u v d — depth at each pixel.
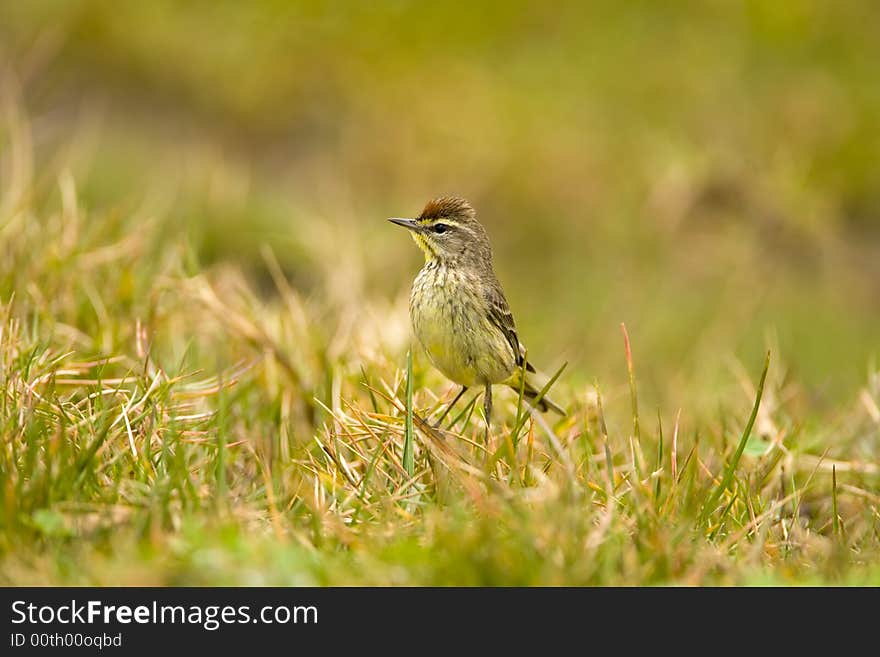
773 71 24.50
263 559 7.09
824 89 23.92
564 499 7.69
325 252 16.91
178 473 7.86
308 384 10.99
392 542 7.52
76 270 11.57
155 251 14.83
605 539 7.47
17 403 8.76
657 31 25.23
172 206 18.39
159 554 7.04
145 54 23.20
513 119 22.59
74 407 8.91
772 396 11.48
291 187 21.98
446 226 10.01
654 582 7.37
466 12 24.95
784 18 25.09
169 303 11.86
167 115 22.80
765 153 22.36
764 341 19.02
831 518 9.78
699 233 20.97
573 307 19.92
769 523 8.62
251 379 10.74
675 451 8.99
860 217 22.52
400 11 24.75
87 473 7.82
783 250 21.08
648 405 13.30
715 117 23.30
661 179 21.23
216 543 7.12
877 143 23.14
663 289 20.22
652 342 18.52
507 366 10.10
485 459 8.86
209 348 11.77
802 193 21.31
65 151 19.52
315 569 7.11
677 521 8.11
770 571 7.68
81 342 10.82
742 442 8.58
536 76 23.98
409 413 8.58
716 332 18.86
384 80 23.45
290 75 23.52
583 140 22.25
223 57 23.62
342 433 9.12
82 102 22.42
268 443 9.79
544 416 10.84
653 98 23.69
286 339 11.67
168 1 24.38
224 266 13.98
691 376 15.27
